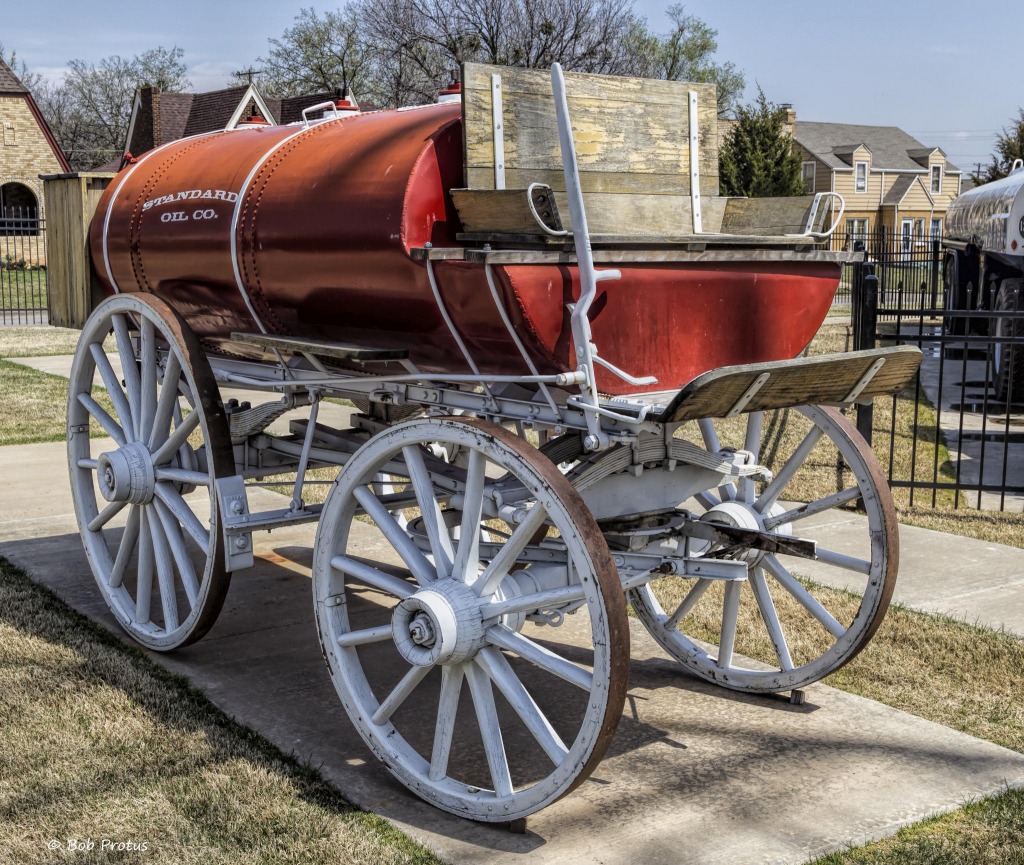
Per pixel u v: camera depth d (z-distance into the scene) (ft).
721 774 12.12
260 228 13.76
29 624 16.40
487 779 11.96
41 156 135.64
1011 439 32.30
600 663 9.92
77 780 11.64
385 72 162.91
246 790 11.51
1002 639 15.96
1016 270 39.65
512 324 10.80
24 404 36.99
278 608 17.78
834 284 13.60
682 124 13.51
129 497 15.44
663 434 12.03
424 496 11.44
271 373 15.37
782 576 13.94
